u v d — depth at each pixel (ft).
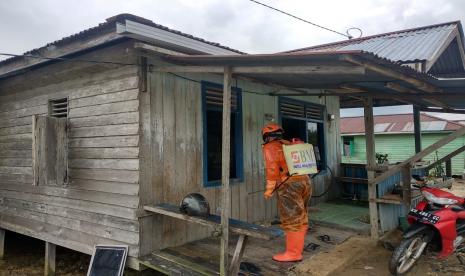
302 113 24.58
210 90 17.70
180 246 15.78
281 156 14.25
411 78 13.28
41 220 19.03
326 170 26.50
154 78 14.98
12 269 19.84
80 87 17.03
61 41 15.15
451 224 14.44
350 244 16.88
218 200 17.78
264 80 16.52
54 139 16.48
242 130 19.34
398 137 64.85
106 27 13.33
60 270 19.17
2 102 21.99
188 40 14.66
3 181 21.71
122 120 15.05
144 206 14.43
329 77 14.37
